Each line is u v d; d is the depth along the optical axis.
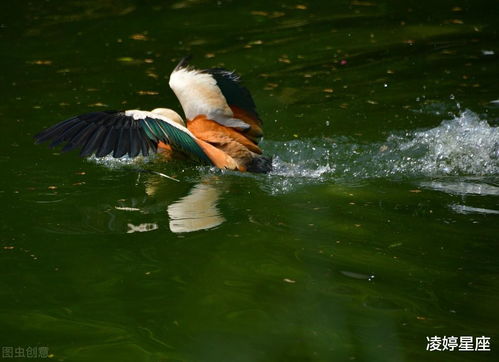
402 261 8.10
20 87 14.29
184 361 6.44
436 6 19.59
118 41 17.12
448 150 11.51
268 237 8.67
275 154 11.59
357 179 10.54
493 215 9.18
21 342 6.71
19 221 9.07
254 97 13.86
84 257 8.23
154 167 10.82
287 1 20.42
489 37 17.00
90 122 9.01
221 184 10.30
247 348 6.61
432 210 9.38
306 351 6.55
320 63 15.73
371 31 17.75
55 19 18.89
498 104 13.34
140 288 7.62
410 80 14.67
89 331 6.89
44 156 11.23
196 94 10.82
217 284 7.69
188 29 18.02
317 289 7.58
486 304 7.29
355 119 12.87
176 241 8.59
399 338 6.75
